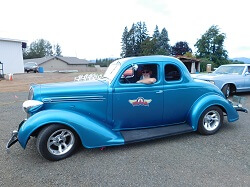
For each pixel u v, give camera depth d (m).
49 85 3.58
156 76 3.72
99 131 3.30
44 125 3.03
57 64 53.75
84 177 2.73
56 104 3.29
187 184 2.55
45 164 3.07
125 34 75.44
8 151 3.28
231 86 8.38
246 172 2.79
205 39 48.03
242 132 4.26
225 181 2.60
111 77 3.68
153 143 3.76
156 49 61.47
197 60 31.64
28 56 78.06
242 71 8.58
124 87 3.52
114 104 3.50
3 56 23.08
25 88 11.47
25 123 3.03
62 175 2.78
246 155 3.26
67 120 3.11
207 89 4.12
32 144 3.77
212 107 4.08
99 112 3.47
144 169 2.90
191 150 3.46
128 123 3.69
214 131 4.16
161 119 3.88
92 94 3.40
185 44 64.88
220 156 3.24
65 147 3.24
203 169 2.88
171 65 3.79
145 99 3.64
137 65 3.59
